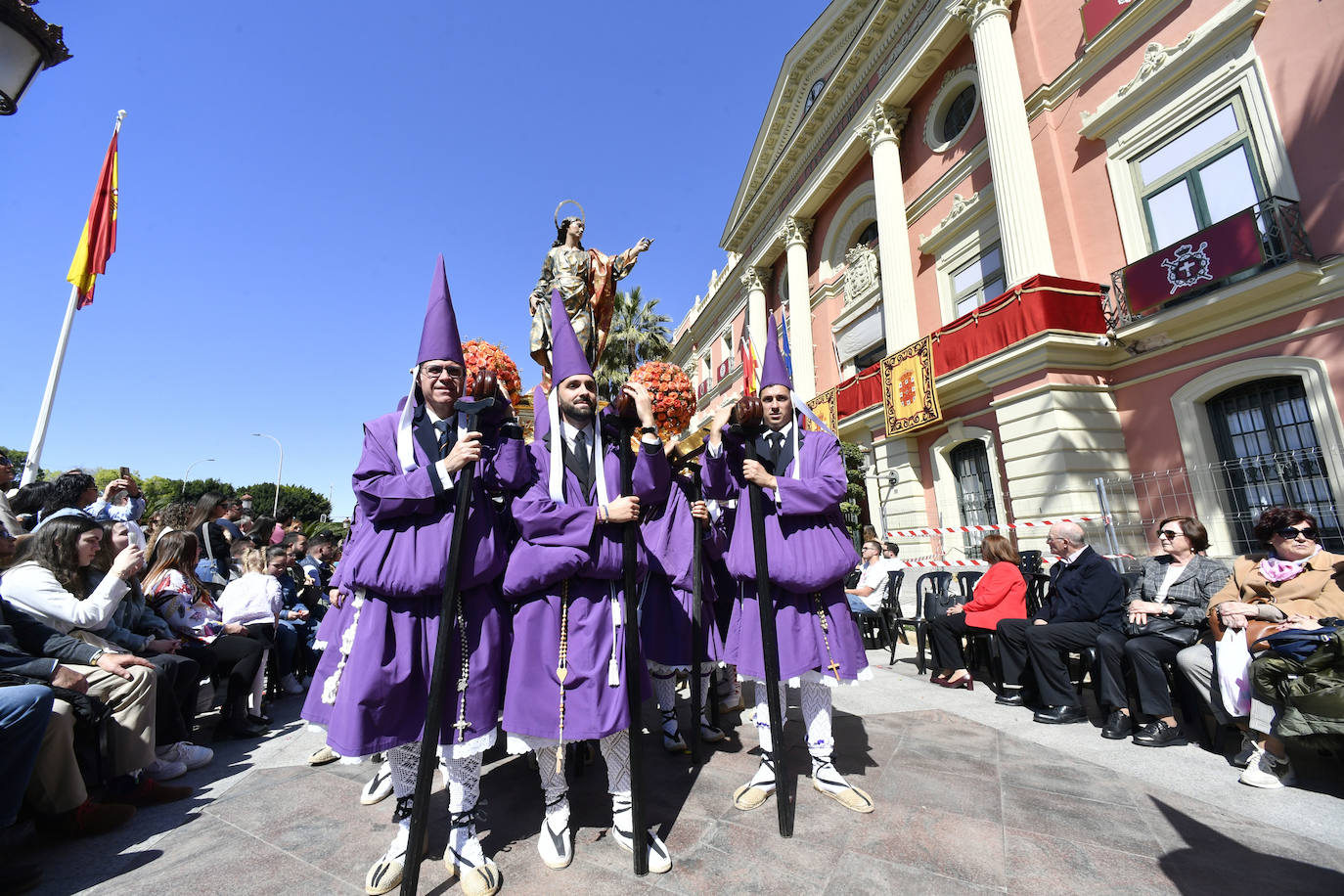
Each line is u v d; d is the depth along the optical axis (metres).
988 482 11.70
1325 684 2.74
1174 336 8.73
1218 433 8.51
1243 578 3.62
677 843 2.42
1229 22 8.09
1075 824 2.54
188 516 5.71
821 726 2.83
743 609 2.90
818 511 2.76
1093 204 10.05
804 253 18.62
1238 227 7.59
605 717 2.22
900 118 14.53
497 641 2.33
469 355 3.82
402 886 1.96
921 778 3.06
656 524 3.42
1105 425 9.45
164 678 3.56
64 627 3.13
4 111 3.34
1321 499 7.20
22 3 3.18
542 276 5.09
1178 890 2.04
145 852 2.52
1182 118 8.77
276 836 2.63
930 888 2.07
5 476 4.89
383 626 2.12
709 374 27.78
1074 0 10.55
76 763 2.73
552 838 2.28
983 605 5.10
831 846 2.37
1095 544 8.23
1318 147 7.33
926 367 11.73
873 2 15.20
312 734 4.40
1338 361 7.08
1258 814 2.65
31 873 2.24
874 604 6.80
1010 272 10.40
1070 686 4.11
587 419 2.63
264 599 4.98
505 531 2.52
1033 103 11.01
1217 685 3.39
